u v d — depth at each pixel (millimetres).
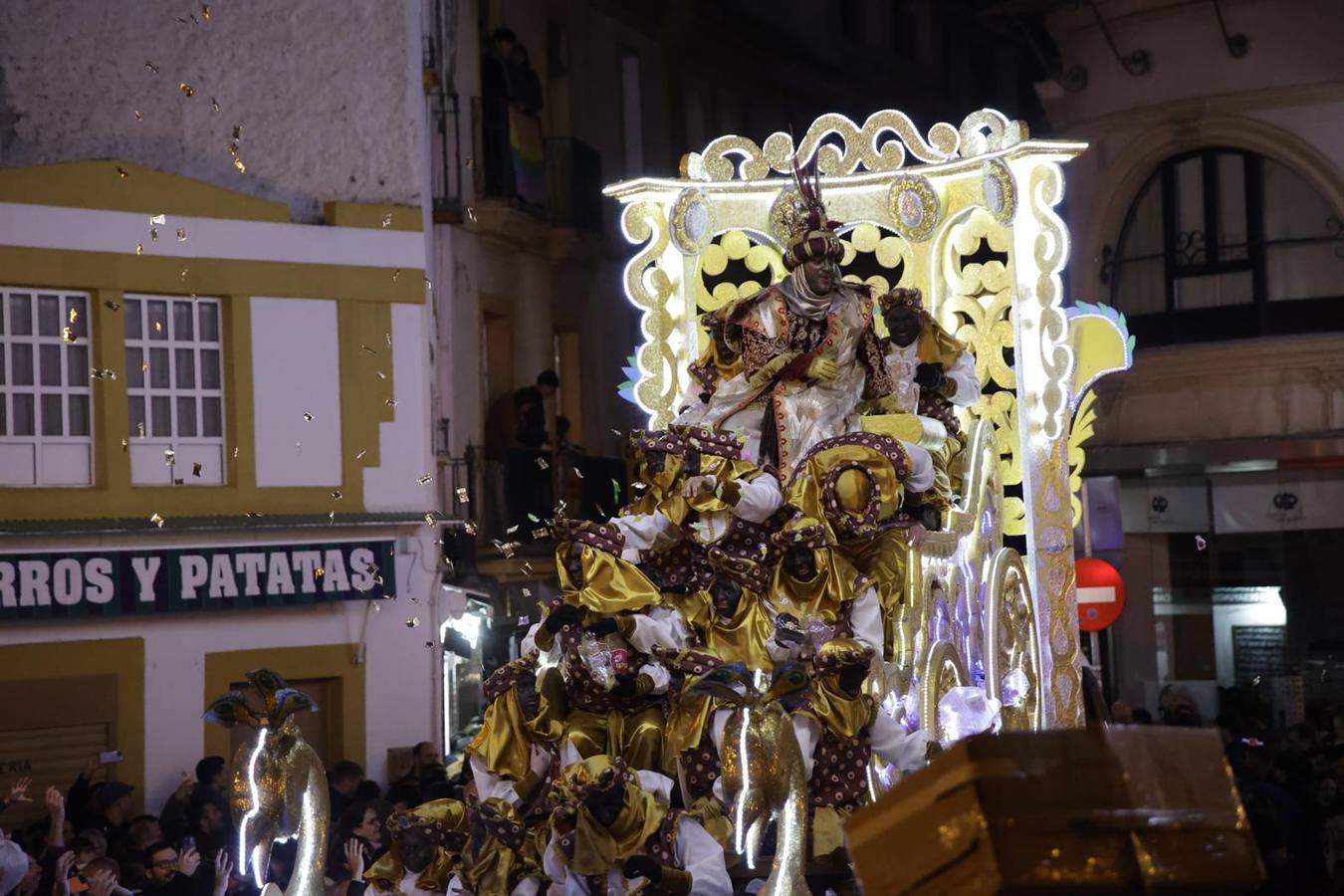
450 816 6035
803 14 27641
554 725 5824
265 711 6176
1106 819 1544
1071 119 23109
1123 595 16141
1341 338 21500
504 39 20656
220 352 15711
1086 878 1527
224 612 15336
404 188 16734
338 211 16312
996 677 7941
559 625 5816
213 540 15234
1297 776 12258
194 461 15570
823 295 7074
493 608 19219
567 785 5332
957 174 9133
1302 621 21938
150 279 15266
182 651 15109
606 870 5309
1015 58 32188
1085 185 22969
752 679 5488
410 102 16781
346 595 15836
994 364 9023
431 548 16500
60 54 15648
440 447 18688
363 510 16156
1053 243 8703
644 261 9469
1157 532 22734
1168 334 22625
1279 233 22016
